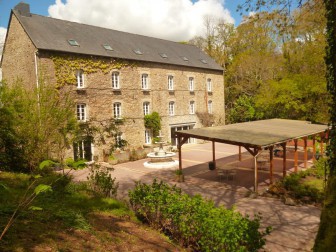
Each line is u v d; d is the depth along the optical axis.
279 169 17.12
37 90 12.26
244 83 33.25
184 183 14.54
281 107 26.50
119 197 11.55
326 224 3.56
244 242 5.44
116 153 20.56
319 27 12.90
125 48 23.17
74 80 19.06
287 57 23.61
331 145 4.21
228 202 11.47
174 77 26.28
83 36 21.23
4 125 11.40
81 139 11.99
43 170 11.62
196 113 28.72
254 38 29.50
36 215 5.70
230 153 23.16
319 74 20.77
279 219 9.51
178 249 6.07
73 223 5.82
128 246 5.48
